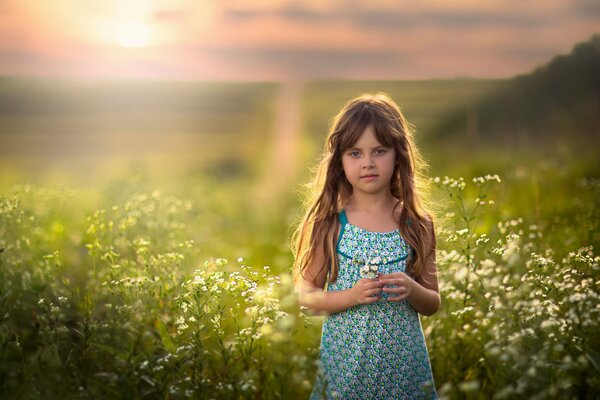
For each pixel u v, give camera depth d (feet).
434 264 11.60
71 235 20.02
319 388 10.70
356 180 11.02
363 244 11.16
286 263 20.84
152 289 12.92
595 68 67.15
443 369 12.46
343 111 11.35
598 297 10.58
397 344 10.82
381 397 10.81
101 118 132.16
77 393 10.41
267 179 62.28
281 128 126.93
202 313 11.05
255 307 10.98
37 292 13.38
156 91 161.58
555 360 9.93
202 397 10.46
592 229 17.25
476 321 11.80
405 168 11.30
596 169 32.55
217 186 46.11
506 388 9.25
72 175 40.68
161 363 10.92
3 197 16.65
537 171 31.96
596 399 10.04
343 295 10.61
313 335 13.69
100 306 14.08
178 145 107.55
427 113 113.50
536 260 11.93
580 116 56.65
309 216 11.73
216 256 23.44
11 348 11.81
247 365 10.98
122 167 46.75
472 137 68.49
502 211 22.52
